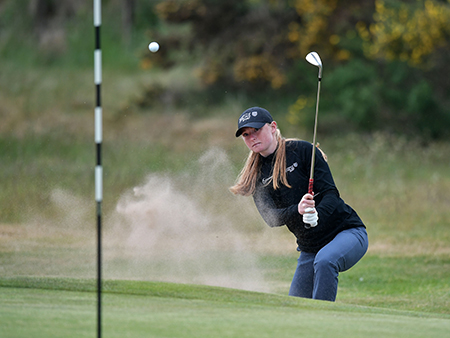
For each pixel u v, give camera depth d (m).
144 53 83.81
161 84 87.50
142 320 10.81
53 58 102.75
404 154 64.06
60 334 9.72
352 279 26.78
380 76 76.44
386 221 39.69
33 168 54.84
